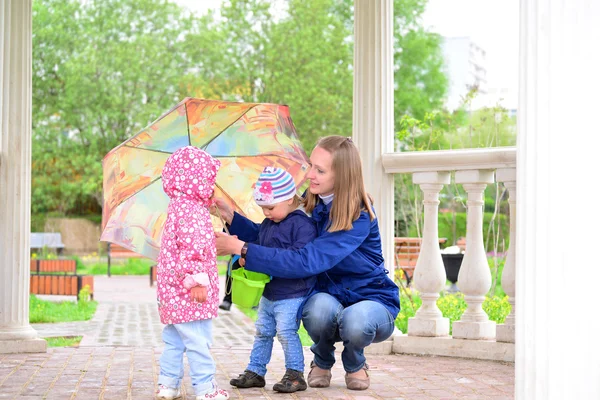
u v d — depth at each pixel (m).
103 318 10.33
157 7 27.84
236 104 4.09
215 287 3.69
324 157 3.82
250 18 27.14
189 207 3.61
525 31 2.53
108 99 27.38
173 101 28.09
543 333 2.47
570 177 2.47
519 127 2.56
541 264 2.48
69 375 4.57
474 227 5.48
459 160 5.42
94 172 28.30
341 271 3.96
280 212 3.86
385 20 5.88
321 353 4.07
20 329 5.56
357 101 5.88
